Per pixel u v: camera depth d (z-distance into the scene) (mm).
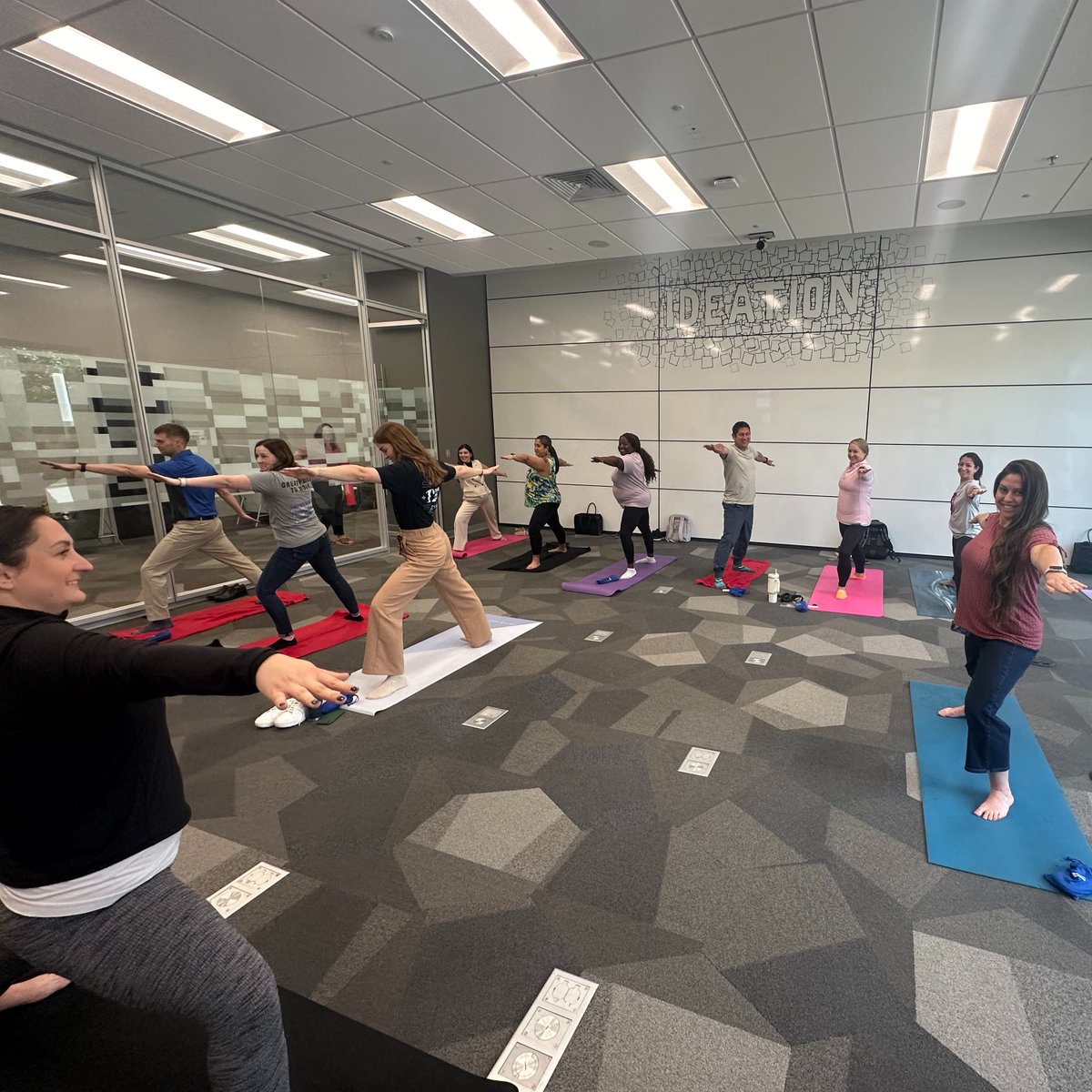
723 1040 1537
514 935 1880
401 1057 1490
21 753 962
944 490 6699
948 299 6387
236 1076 1115
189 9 2811
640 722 3197
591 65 3258
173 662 958
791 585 5793
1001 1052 1492
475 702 3457
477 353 8578
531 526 6512
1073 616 4742
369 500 7270
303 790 2658
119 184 4586
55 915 1050
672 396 7820
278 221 5773
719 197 5191
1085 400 6055
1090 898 1964
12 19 2871
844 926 1882
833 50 3123
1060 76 3311
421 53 3164
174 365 5105
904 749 2893
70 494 4496
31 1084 1472
